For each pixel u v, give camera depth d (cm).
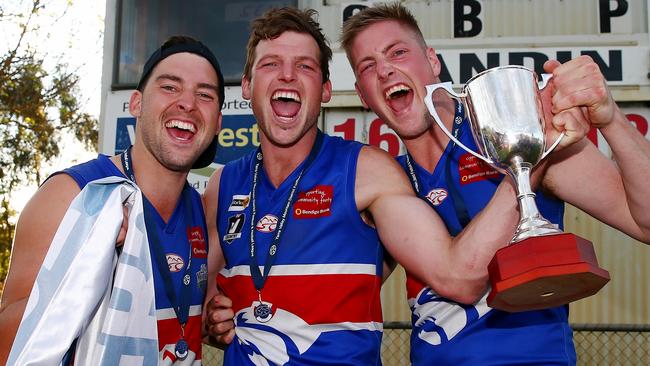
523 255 144
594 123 158
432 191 210
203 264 216
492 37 421
